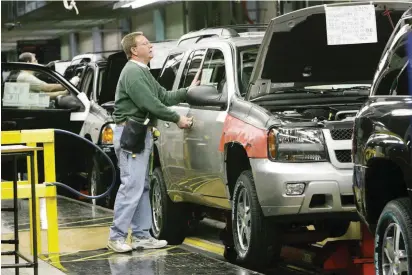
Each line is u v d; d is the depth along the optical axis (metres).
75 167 16.00
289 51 9.73
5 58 36.44
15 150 7.77
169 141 11.29
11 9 34.38
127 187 10.12
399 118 6.68
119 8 30.42
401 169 6.89
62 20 33.72
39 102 15.63
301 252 9.57
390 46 7.36
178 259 9.67
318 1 20.50
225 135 9.73
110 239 10.27
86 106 15.89
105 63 18.11
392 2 9.65
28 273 8.97
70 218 13.01
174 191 11.36
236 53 10.34
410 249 6.49
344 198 8.84
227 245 10.75
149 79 10.15
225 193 10.06
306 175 8.78
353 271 9.16
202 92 10.06
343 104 9.88
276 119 9.09
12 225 12.35
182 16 28.83
